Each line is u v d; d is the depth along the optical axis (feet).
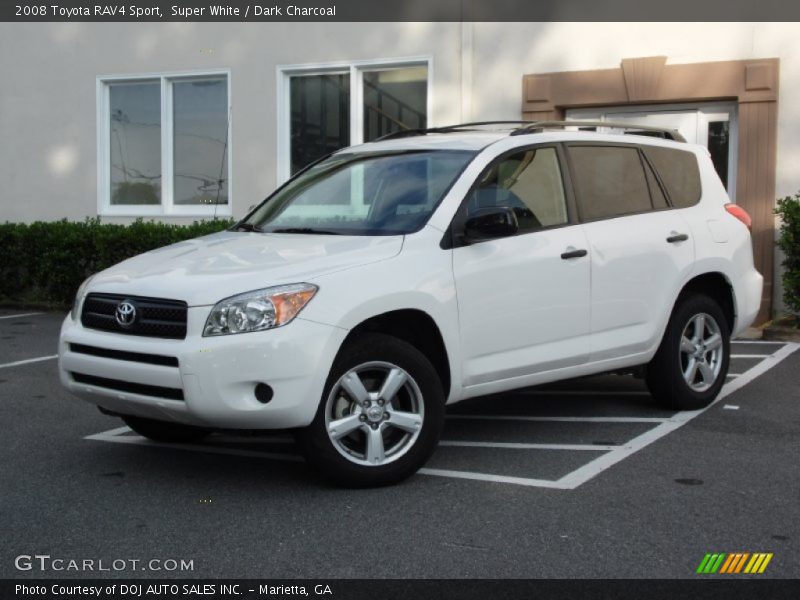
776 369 27.76
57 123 47.50
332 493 16.70
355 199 19.74
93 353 17.11
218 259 17.47
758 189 35.63
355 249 17.25
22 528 15.15
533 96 38.55
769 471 17.85
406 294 16.96
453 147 19.98
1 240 43.32
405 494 16.61
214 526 15.16
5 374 28.14
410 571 13.33
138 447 20.04
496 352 18.58
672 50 36.60
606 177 21.39
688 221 22.62
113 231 41.47
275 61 43.01
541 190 19.94
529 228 19.39
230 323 15.61
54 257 41.70
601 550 13.98
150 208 46.19
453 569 13.37
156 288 16.48
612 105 38.19
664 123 37.81
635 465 18.28
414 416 17.06
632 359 21.22
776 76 35.12
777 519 15.25
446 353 17.67
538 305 19.13
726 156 37.01
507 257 18.65
